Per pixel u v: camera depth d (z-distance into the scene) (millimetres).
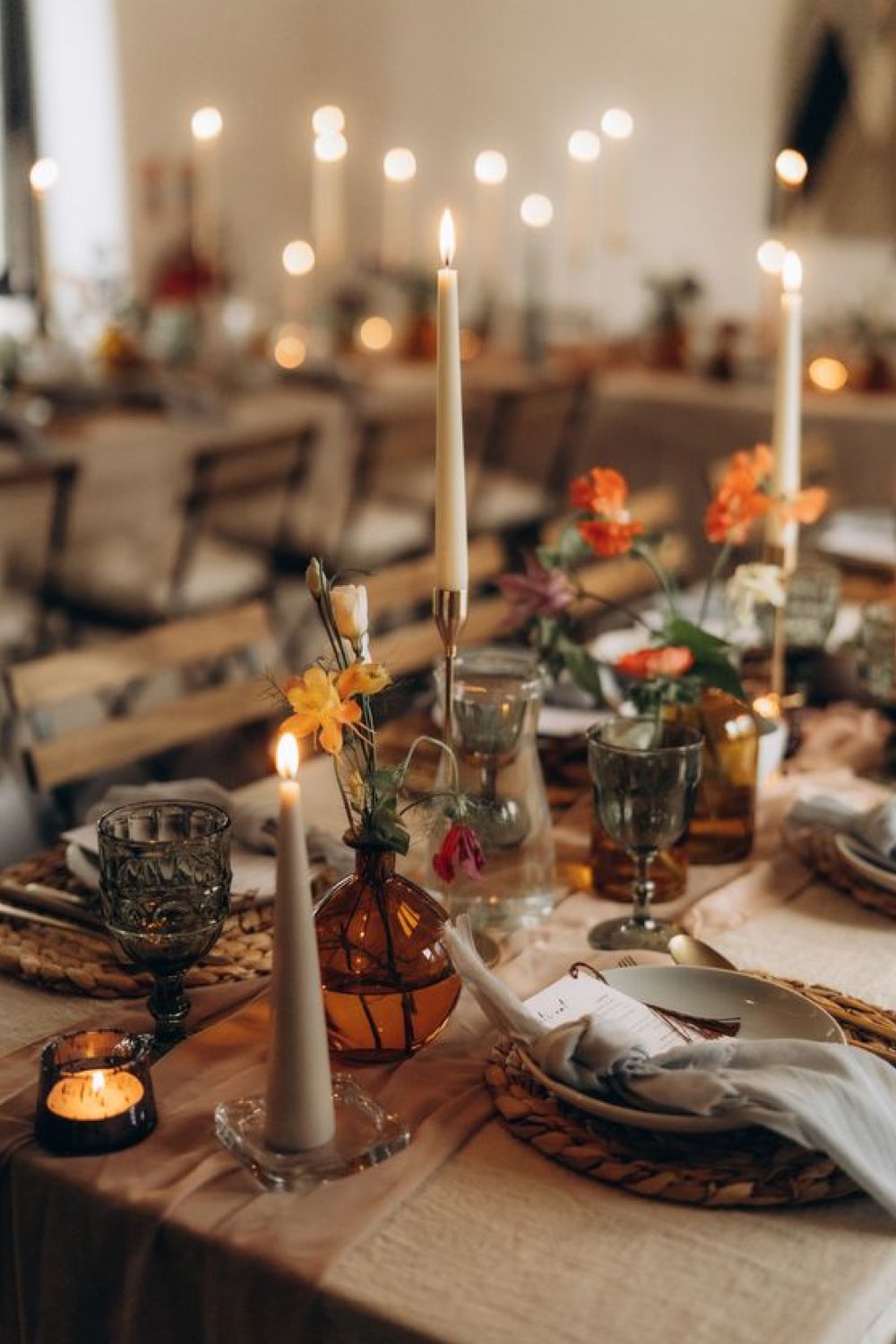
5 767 3525
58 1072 992
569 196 5824
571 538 1553
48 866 1434
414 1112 1056
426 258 6211
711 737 1478
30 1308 1015
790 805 1619
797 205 5254
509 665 1431
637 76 5551
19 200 5598
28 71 5555
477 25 5898
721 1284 885
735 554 4164
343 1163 973
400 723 1789
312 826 1436
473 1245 916
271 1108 971
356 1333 871
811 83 5152
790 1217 944
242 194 6184
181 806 1161
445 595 1281
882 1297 884
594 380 4734
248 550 4066
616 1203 957
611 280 5793
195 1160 987
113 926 1106
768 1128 963
